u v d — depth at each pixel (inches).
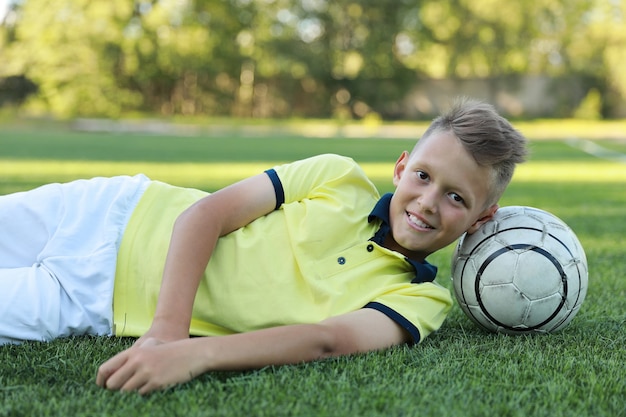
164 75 1366.9
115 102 1312.7
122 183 96.8
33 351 81.0
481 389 72.5
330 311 82.5
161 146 670.5
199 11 1349.7
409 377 75.3
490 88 1471.5
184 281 79.1
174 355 69.6
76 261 87.4
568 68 1450.5
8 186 287.3
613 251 178.7
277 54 1360.7
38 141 711.7
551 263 92.8
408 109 1494.8
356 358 79.2
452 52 1453.0
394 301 84.6
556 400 70.5
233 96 1440.7
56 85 1286.9
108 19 1262.3
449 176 82.9
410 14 1417.3
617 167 526.0
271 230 88.4
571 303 94.7
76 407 64.4
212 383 71.1
